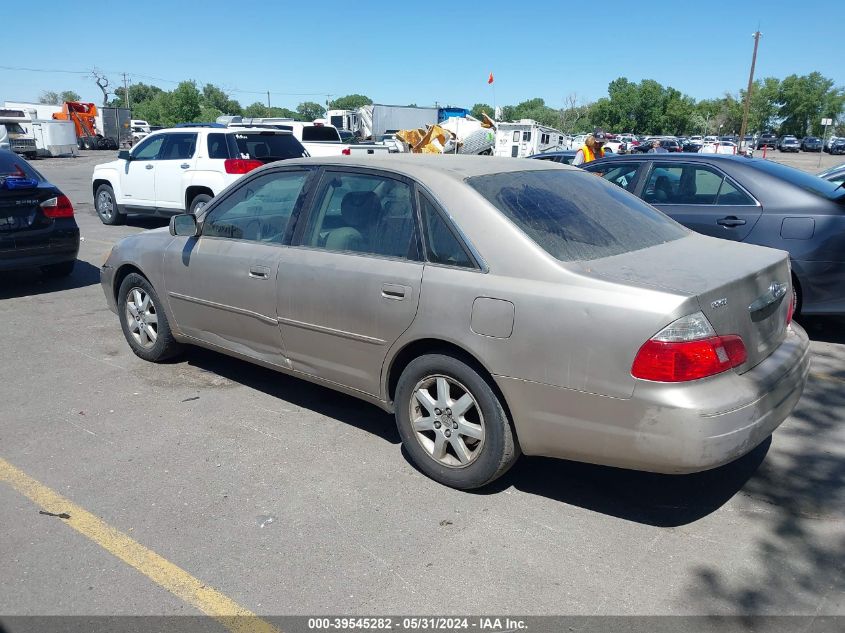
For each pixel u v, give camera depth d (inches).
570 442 123.6
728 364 116.6
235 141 449.4
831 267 221.0
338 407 184.2
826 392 192.2
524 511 135.0
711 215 240.8
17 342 237.0
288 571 117.1
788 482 145.4
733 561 119.3
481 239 131.9
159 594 111.8
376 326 145.0
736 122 3329.2
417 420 145.3
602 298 116.9
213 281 181.8
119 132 2059.5
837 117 3575.3
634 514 134.0
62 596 111.4
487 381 131.7
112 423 173.5
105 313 274.8
